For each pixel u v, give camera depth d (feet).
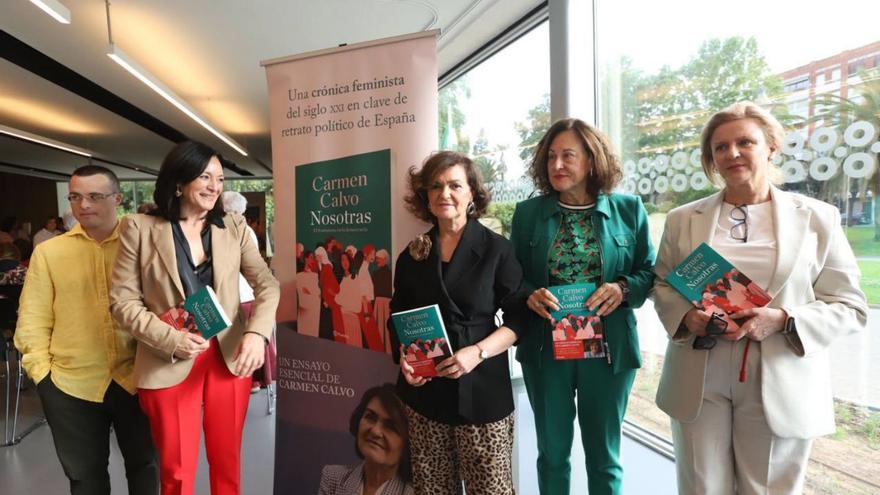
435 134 6.13
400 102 6.17
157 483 6.08
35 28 12.46
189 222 5.18
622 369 5.10
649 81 8.16
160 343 4.71
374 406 6.48
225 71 16.25
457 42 12.59
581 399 5.30
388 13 11.58
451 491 4.79
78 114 22.30
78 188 5.37
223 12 11.60
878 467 5.57
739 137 4.22
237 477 5.49
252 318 5.38
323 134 6.50
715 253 4.22
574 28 8.81
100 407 5.61
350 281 6.52
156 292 4.94
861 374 5.62
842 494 5.93
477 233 4.75
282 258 6.87
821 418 4.16
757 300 4.03
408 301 4.89
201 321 4.77
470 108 13.57
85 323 5.48
